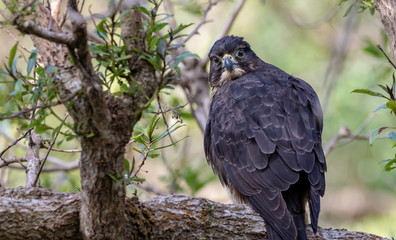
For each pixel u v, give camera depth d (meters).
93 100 6.25
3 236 7.19
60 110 12.80
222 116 10.07
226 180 10.19
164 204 8.41
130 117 6.71
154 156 8.16
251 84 10.16
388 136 7.90
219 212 8.66
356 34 17.31
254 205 8.93
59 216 7.36
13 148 11.80
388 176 17.67
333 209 18.42
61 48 6.68
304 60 17.86
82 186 6.94
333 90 16.23
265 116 9.60
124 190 7.17
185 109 13.95
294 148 9.16
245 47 11.52
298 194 9.03
